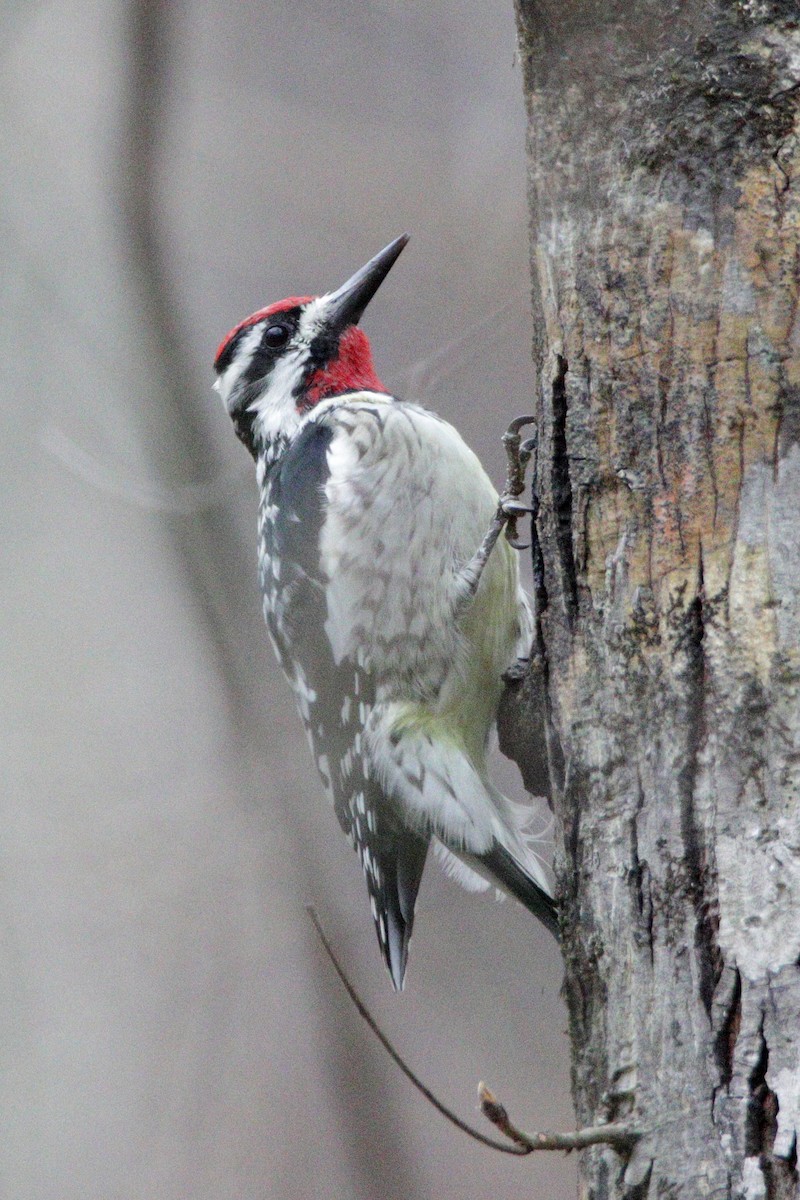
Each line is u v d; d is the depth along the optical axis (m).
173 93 11.77
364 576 8.41
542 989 10.90
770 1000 5.30
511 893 8.07
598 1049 5.88
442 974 10.95
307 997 11.16
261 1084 11.05
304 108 12.73
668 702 5.81
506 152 12.40
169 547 11.91
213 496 11.80
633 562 5.99
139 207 11.65
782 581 5.62
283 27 12.83
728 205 5.85
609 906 5.90
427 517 8.36
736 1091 5.30
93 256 11.60
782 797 5.48
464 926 11.02
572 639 6.27
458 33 12.74
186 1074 11.02
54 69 11.68
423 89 12.72
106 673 12.05
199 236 12.27
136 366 11.62
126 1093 11.05
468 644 8.27
